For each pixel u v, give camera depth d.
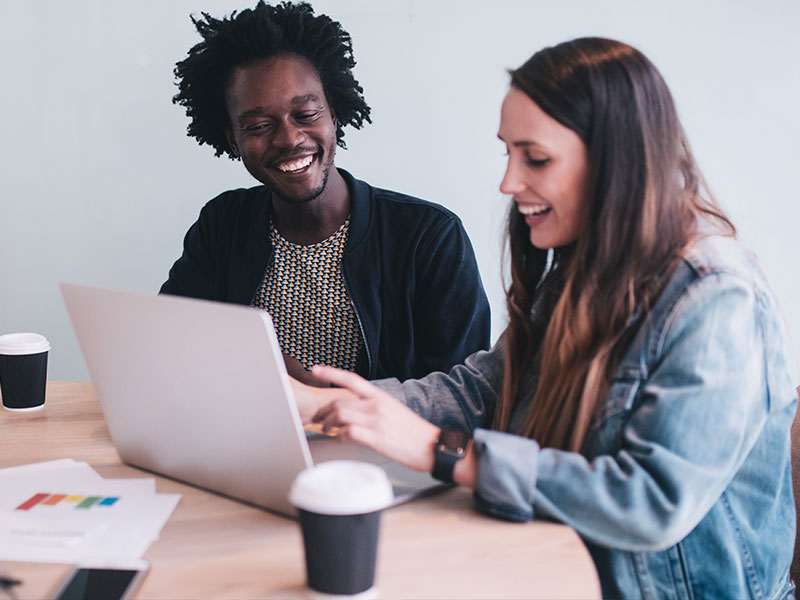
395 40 2.66
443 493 1.14
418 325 1.85
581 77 1.09
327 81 1.81
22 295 2.82
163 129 2.72
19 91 2.71
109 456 1.26
